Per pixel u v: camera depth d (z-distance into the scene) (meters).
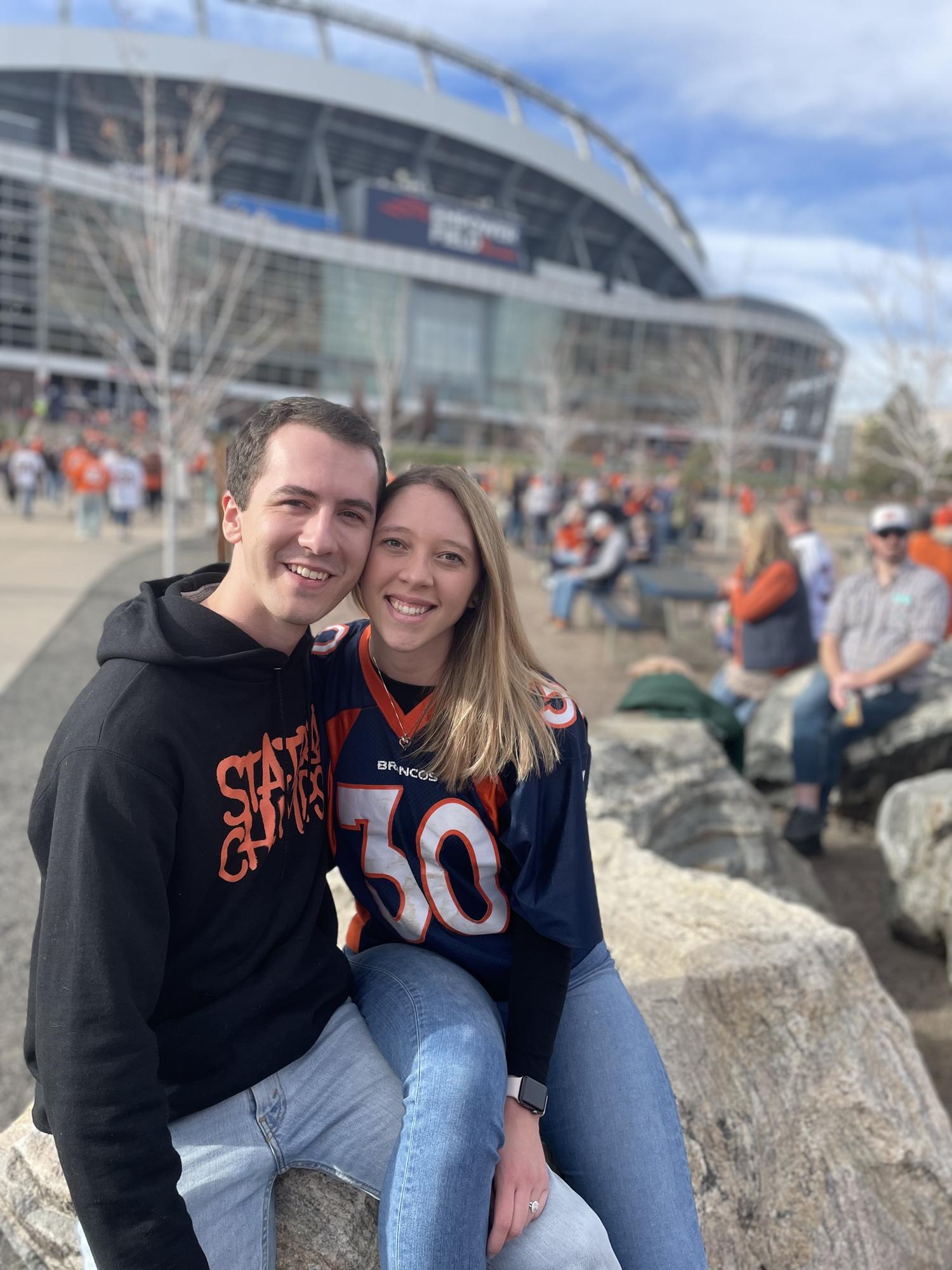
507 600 1.74
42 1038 1.33
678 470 53.94
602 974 1.89
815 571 7.52
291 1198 1.72
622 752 4.18
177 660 1.43
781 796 5.63
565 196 96.06
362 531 1.60
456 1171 1.47
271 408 1.59
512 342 76.19
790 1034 2.43
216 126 76.69
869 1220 2.26
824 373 49.66
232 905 1.53
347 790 1.79
